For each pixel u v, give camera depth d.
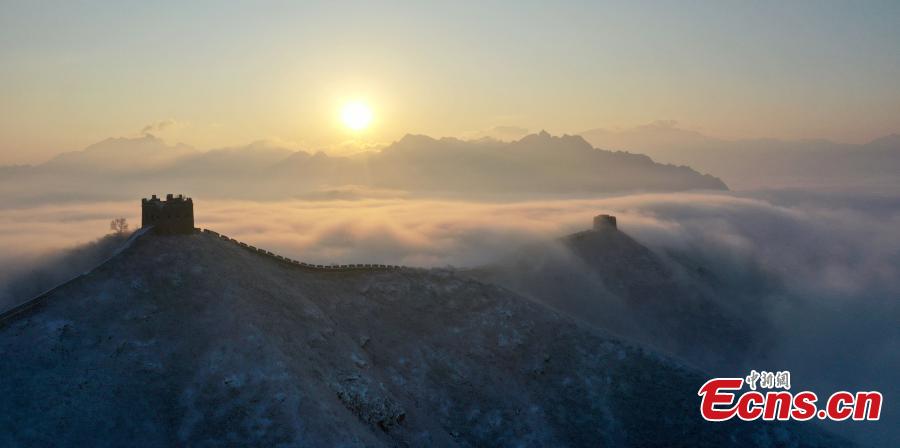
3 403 76.56
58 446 74.25
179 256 101.00
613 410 116.94
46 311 88.19
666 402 117.19
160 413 80.69
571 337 130.75
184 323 91.19
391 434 95.75
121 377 82.81
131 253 99.44
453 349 121.06
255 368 86.62
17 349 82.75
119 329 88.25
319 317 107.31
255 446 78.81
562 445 110.31
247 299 98.50
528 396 117.50
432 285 134.12
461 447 103.50
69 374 81.44
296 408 82.75
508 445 107.81
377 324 119.06
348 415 88.81
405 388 108.88
